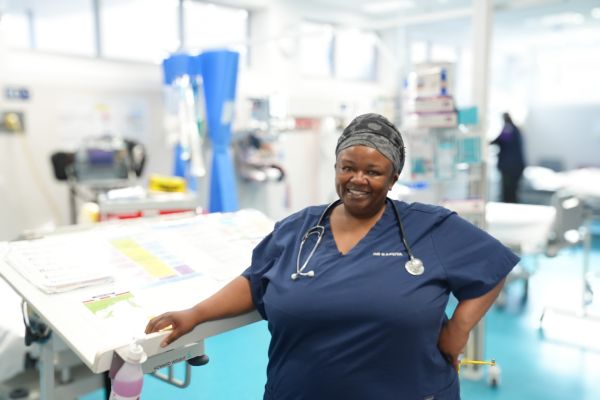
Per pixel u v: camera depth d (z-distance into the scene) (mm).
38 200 4246
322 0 6422
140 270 1556
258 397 2805
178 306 1374
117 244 1721
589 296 3836
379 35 7344
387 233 1333
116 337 1185
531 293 4617
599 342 3506
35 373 2336
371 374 1236
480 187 2943
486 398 2818
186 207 3121
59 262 1538
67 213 4398
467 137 2875
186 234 1865
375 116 1324
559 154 9695
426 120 2764
